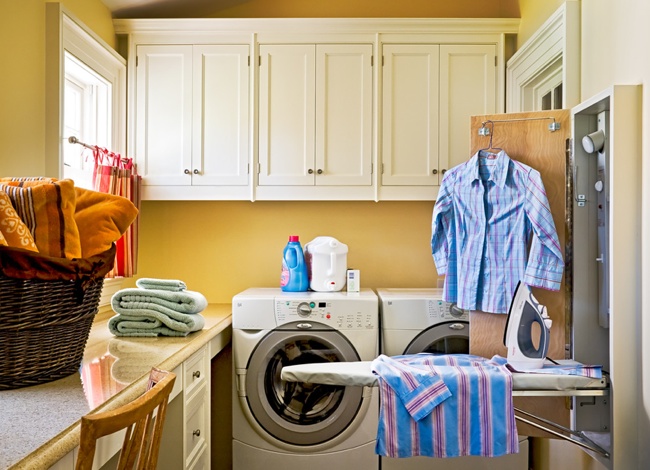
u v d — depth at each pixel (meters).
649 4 1.69
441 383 1.69
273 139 2.80
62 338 1.38
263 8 3.10
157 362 1.62
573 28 2.19
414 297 2.58
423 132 2.80
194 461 2.02
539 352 1.85
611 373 1.77
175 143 2.79
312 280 2.77
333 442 2.49
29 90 1.96
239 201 3.09
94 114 2.69
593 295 2.09
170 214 3.09
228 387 2.97
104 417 0.85
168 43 2.80
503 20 2.79
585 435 1.99
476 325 2.33
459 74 2.81
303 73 2.79
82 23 2.28
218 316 2.61
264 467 2.52
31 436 1.01
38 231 1.33
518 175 2.25
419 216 3.08
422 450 1.69
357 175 2.79
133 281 3.03
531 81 2.63
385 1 3.11
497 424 1.69
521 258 2.24
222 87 2.80
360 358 2.51
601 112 2.05
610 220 1.78
